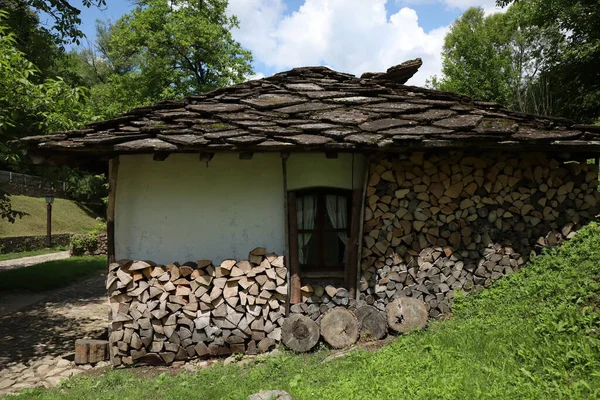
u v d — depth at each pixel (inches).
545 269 222.5
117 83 781.3
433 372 152.8
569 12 673.0
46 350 250.5
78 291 443.8
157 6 759.7
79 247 771.4
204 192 232.7
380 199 236.4
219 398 165.2
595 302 172.1
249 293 223.3
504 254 242.7
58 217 1184.2
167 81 778.2
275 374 185.6
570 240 237.1
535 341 157.6
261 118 240.4
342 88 292.0
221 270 223.5
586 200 245.0
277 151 212.2
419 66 315.6
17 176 1168.8
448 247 239.3
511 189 244.4
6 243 851.4
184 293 221.9
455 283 239.1
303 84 301.9
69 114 331.0
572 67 706.2
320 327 220.1
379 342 218.4
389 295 234.7
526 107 844.6
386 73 318.3
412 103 271.0
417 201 239.3
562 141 224.1
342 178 238.5
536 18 745.6
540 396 123.8
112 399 174.4
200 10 799.1
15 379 207.5
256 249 225.9
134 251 229.8
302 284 235.5
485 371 145.3
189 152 209.0
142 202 230.5
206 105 263.0
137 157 230.5
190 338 222.7
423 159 239.3
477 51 1179.9
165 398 171.3
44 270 549.0
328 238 247.3
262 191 233.9
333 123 232.8
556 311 170.1
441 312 236.2
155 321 222.2
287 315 227.3
